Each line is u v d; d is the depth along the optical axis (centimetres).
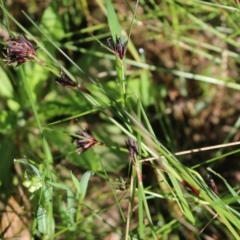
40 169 51
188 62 66
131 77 62
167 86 65
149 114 63
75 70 63
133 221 59
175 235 57
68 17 65
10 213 56
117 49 50
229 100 65
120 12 65
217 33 61
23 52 49
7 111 61
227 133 63
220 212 48
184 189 54
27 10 66
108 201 59
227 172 61
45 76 61
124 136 61
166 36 63
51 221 51
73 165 60
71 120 61
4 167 58
